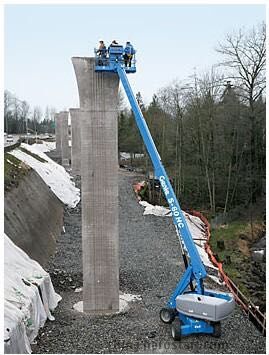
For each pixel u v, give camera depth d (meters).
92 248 19.56
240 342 16.80
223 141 44.31
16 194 30.39
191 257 16.97
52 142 112.88
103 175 19.27
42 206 35.22
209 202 46.88
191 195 48.41
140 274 25.08
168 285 23.41
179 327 16.48
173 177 51.72
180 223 17.20
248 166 42.59
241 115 42.53
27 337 15.33
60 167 63.47
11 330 13.85
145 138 17.69
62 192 47.12
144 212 42.81
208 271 26.75
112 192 19.39
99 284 19.64
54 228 34.41
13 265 18.70
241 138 42.97
